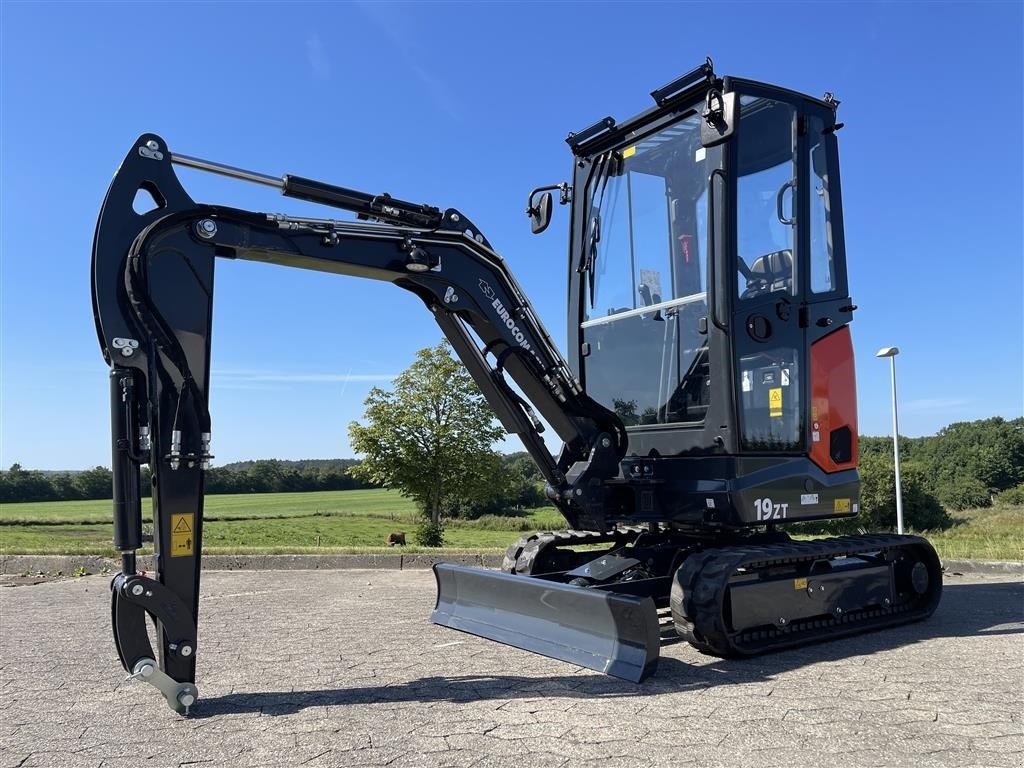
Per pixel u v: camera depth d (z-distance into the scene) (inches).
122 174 151.8
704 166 209.9
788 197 215.9
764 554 188.5
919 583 229.9
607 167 239.3
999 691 155.0
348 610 242.8
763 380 204.7
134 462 145.5
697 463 205.2
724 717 138.9
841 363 224.7
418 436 1160.2
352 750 122.9
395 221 185.0
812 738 128.0
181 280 154.2
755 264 206.1
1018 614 239.3
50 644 197.3
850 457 224.7
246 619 228.4
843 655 186.7
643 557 218.5
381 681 162.1
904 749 123.0
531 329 202.1
